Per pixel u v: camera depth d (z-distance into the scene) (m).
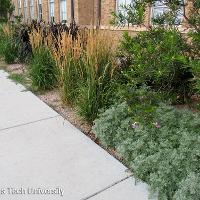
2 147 3.63
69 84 4.97
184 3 3.27
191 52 3.18
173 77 4.19
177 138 3.18
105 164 3.24
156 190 2.62
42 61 6.03
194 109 4.46
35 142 3.75
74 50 4.94
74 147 3.61
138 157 3.01
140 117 3.27
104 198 2.71
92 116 4.24
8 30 9.80
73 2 12.39
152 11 6.79
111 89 4.34
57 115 4.65
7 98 5.57
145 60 2.84
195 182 2.46
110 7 10.22
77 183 2.92
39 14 18.80
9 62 8.95
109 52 4.72
